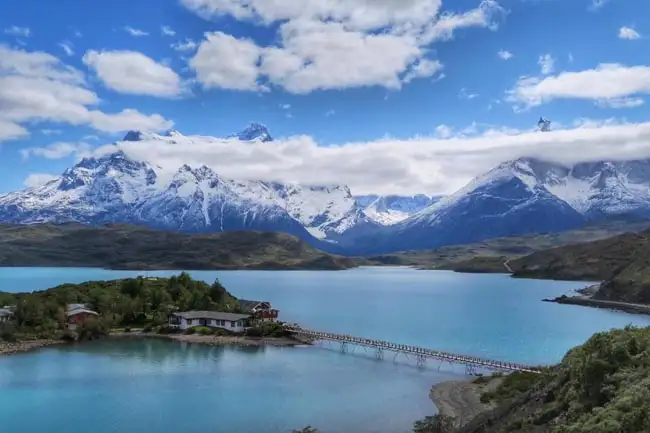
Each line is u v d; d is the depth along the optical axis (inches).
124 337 6338.6
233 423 3388.3
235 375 4626.0
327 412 3634.4
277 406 3747.5
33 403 3747.5
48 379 4387.3
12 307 6446.9
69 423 3356.3
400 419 3499.0
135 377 4493.1
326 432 3255.4
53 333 6082.7
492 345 6304.1
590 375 1964.8
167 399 3873.0
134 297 7455.7
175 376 4549.7
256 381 4429.1
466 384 4355.3
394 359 5423.2
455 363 5206.7
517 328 7613.2
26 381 4318.4
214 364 5054.1
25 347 5649.6
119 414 3533.5
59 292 7130.9
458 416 3459.6
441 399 3944.4
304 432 2930.6
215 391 4101.9
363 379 4562.0
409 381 4512.8
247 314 6983.3
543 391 2340.1
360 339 5708.7
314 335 6240.2
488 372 4830.2
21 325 6077.8
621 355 1995.6
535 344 6363.2
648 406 1530.5
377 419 3499.0
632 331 2290.8
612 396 1803.6
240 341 6200.8
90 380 4370.1
